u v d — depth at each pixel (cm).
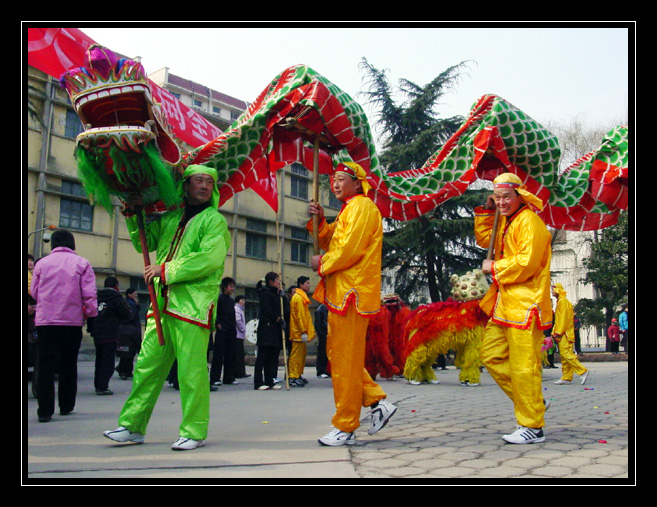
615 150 506
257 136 451
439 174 508
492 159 534
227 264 2662
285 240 2991
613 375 1148
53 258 541
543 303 403
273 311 855
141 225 399
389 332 1047
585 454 354
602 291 2692
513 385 403
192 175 408
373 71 2227
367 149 473
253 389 862
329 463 328
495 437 420
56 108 2058
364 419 511
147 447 382
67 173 2067
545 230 413
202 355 383
